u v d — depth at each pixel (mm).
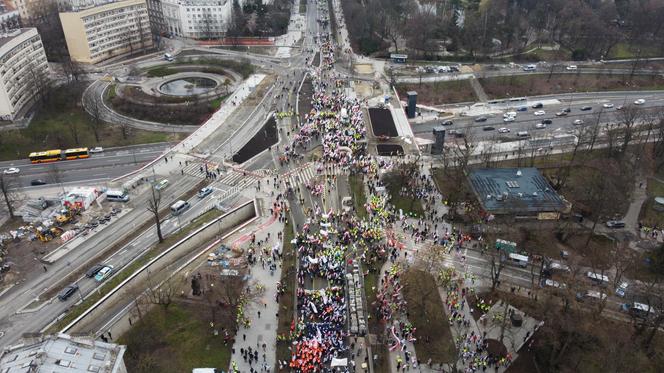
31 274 163875
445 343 139875
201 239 182625
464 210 194000
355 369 131500
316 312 146000
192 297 153375
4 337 139250
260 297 152750
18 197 199625
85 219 190875
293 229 183250
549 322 140875
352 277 159250
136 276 159875
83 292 155875
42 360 102250
